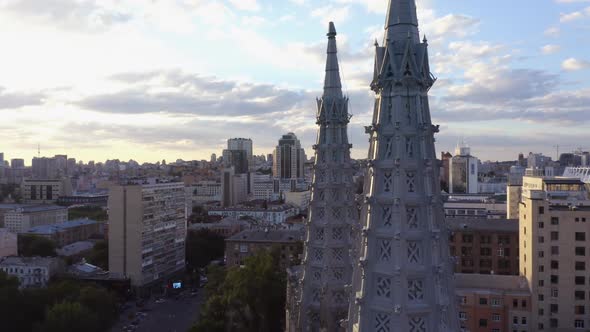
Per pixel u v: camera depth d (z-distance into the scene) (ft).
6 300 398.42
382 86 106.93
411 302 102.12
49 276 581.53
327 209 213.25
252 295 351.46
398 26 106.93
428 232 102.89
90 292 434.30
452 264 110.32
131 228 604.90
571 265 338.34
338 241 212.23
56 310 377.09
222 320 354.33
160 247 649.61
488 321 342.44
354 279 113.29
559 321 338.75
